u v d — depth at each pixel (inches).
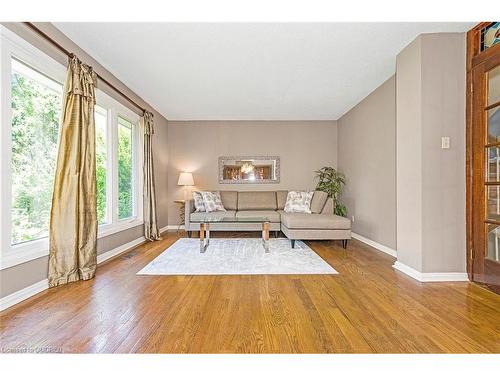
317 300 101.3
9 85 96.7
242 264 147.2
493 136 112.1
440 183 123.3
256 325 82.7
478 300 101.6
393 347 71.7
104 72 154.6
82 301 99.5
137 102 200.5
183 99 209.0
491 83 112.3
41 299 101.1
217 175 271.6
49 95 121.1
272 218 223.6
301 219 186.4
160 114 249.0
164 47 131.6
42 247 111.4
